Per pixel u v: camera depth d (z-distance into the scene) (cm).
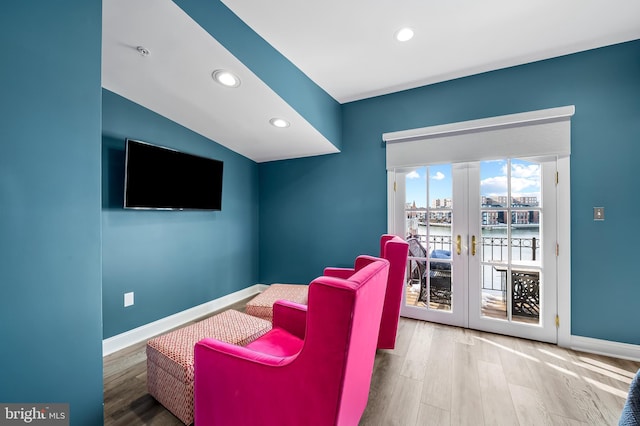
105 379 173
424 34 187
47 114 84
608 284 199
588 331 205
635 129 192
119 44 154
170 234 254
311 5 158
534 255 225
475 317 242
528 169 226
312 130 256
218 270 306
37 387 82
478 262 241
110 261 208
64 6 88
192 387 133
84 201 93
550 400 151
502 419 137
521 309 233
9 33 76
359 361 96
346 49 203
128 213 220
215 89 199
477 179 241
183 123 256
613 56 197
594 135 202
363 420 136
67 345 89
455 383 166
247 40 174
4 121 75
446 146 248
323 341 81
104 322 205
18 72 78
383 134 273
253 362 95
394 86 262
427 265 263
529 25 178
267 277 363
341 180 307
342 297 77
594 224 202
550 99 214
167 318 250
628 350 193
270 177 359
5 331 76
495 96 232
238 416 99
